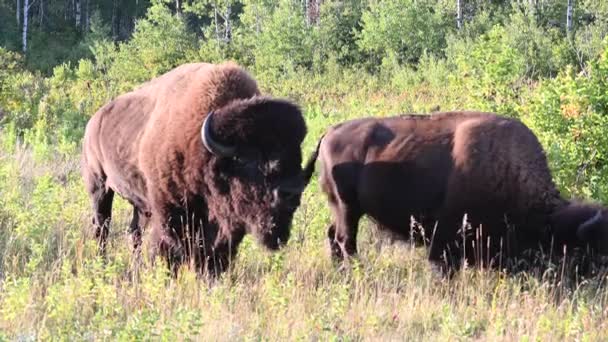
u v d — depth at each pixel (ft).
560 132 108.78
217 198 81.92
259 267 90.79
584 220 82.58
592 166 105.91
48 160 155.84
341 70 470.80
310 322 67.46
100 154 97.40
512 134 87.15
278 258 85.61
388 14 500.33
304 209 105.70
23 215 93.61
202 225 86.07
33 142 174.50
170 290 74.54
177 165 83.20
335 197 96.68
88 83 334.85
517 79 150.00
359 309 73.97
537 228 85.56
